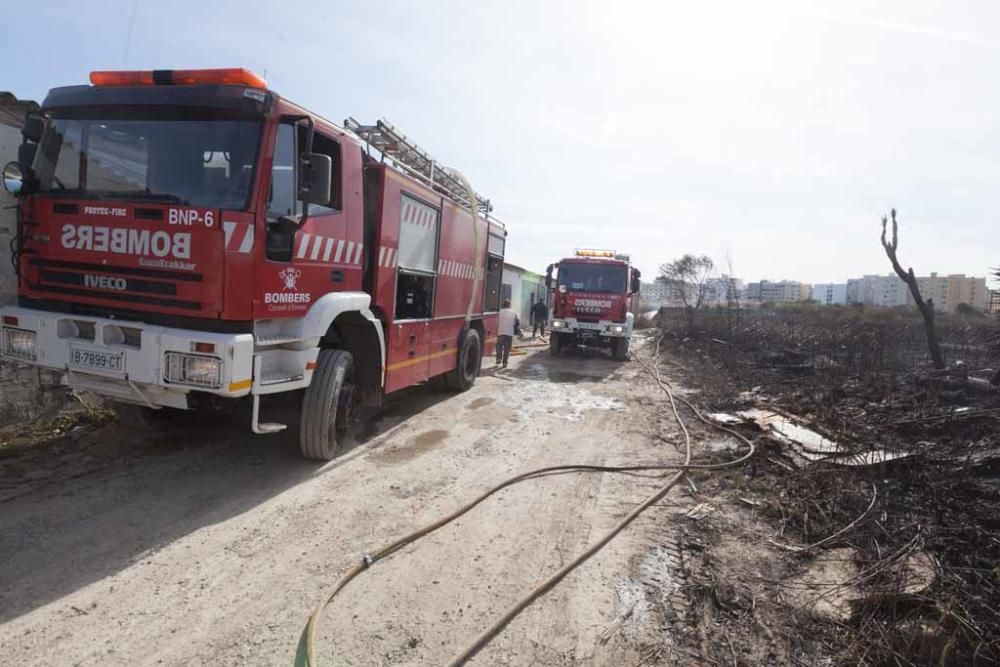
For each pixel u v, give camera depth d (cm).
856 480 543
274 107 455
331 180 551
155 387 448
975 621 313
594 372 1359
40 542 378
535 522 459
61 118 479
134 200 452
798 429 728
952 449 614
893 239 1145
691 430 784
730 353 1558
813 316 2333
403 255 715
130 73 468
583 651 301
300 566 369
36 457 528
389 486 516
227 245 429
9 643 278
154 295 440
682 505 511
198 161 452
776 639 316
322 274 539
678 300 3459
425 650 295
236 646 288
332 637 300
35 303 482
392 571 372
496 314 1180
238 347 429
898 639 304
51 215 462
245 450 584
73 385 475
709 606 348
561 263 1628
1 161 597
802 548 426
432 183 833
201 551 381
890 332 1533
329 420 548
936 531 434
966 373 1002
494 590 355
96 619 302
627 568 391
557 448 674
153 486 483
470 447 657
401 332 716
